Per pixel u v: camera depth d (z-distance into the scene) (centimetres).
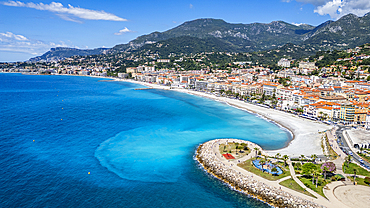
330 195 9769
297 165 12462
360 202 9294
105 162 13512
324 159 13500
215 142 16350
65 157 14038
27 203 9756
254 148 15000
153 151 15175
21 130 18925
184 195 10500
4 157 13788
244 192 10606
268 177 11331
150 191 10800
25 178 11569
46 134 18062
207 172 12488
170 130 19588
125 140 17088
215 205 9825
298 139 17512
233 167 12431
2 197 10069
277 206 9538
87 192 10625
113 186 11144
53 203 9812
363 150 14788
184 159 14050
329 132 18550
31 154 14312
